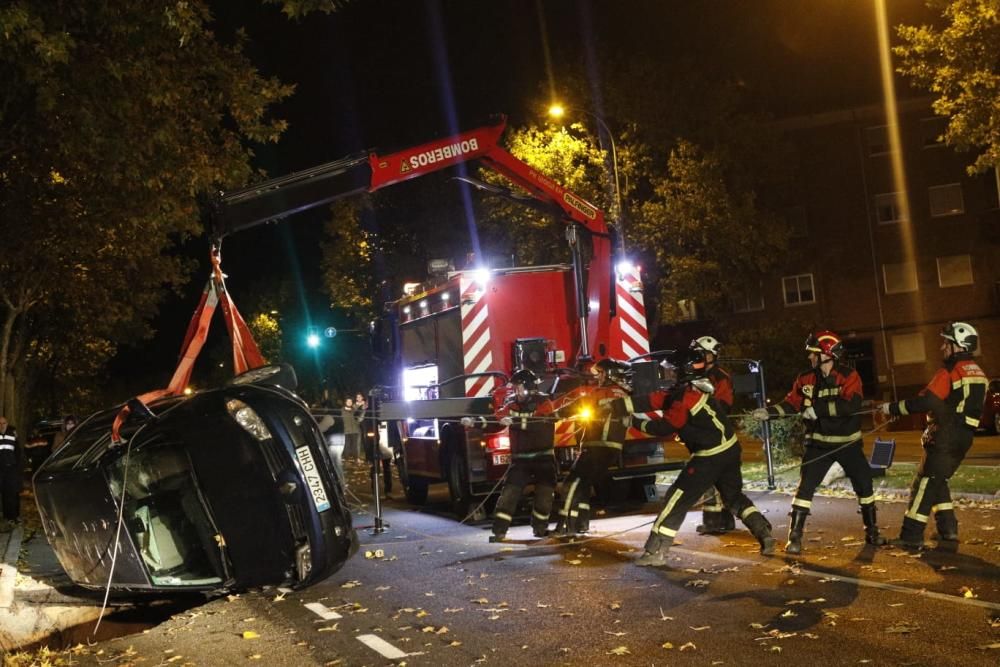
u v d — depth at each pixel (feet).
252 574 29.45
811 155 141.79
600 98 105.19
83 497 29.91
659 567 29.55
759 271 127.24
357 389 160.66
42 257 77.77
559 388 42.27
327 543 29.73
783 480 48.65
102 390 192.44
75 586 35.63
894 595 23.90
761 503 42.65
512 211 100.73
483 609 26.18
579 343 48.26
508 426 39.63
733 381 47.57
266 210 40.27
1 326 102.17
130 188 52.95
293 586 30.14
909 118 139.03
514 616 25.07
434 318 51.42
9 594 33.86
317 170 41.52
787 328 109.40
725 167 108.37
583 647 21.61
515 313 48.01
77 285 92.89
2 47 39.78
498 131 46.19
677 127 106.93
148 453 30.30
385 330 59.41
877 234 139.95
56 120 47.83
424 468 51.90
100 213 63.98
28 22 36.60
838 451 30.01
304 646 24.03
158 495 30.32
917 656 19.13
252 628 26.50
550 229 99.71
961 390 28.94
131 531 29.48
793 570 27.55
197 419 29.48
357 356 162.40
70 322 125.18
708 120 108.37
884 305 139.95
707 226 103.96
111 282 94.68
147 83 46.32
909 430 90.33
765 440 47.37
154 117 48.16
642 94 105.60
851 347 141.28
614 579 28.45
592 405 37.11
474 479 43.52
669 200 103.60
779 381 107.76
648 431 29.99
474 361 47.42
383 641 23.81
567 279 48.70
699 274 104.37
